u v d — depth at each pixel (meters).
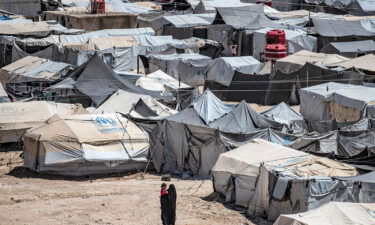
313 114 152.62
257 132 120.75
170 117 126.62
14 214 93.25
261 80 175.38
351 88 152.88
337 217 74.31
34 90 167.88
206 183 115.25
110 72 156.38
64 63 190.00
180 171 123.88
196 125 122.25
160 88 164.50
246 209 98.50
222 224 91.12
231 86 179.38
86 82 153.50
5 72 185.12
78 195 105.06
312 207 88.94
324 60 189.38
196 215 94.69
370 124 128.00
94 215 93.75
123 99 144.12
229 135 119.62
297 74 172.38
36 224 89.12
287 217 74.75
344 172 96.69
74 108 139.75
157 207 98.31
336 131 117.75
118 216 93.50
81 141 118.62
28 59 192.00
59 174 118.56
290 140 122.12
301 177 92.00
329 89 152.38
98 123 123.88
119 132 123.44
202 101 128.88
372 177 91.69
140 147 123.00
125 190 108.81
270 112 139.75
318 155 107.69
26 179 115.81
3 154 130.75
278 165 97.69
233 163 102.25
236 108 125.75
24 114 134.88
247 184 98.44
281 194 91.19
